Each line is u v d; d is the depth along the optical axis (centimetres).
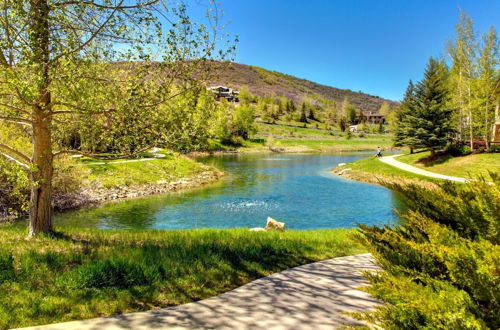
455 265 281
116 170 2988
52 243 776
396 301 282
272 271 698
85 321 460
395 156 4891
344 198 2658
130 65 822
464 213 381
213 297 556
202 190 2986
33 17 664
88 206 2256
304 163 5584
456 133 4016
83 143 897
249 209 2272
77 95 714
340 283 629
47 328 437
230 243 868
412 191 448
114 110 791
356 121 17838
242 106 10088
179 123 865
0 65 658
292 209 2286
